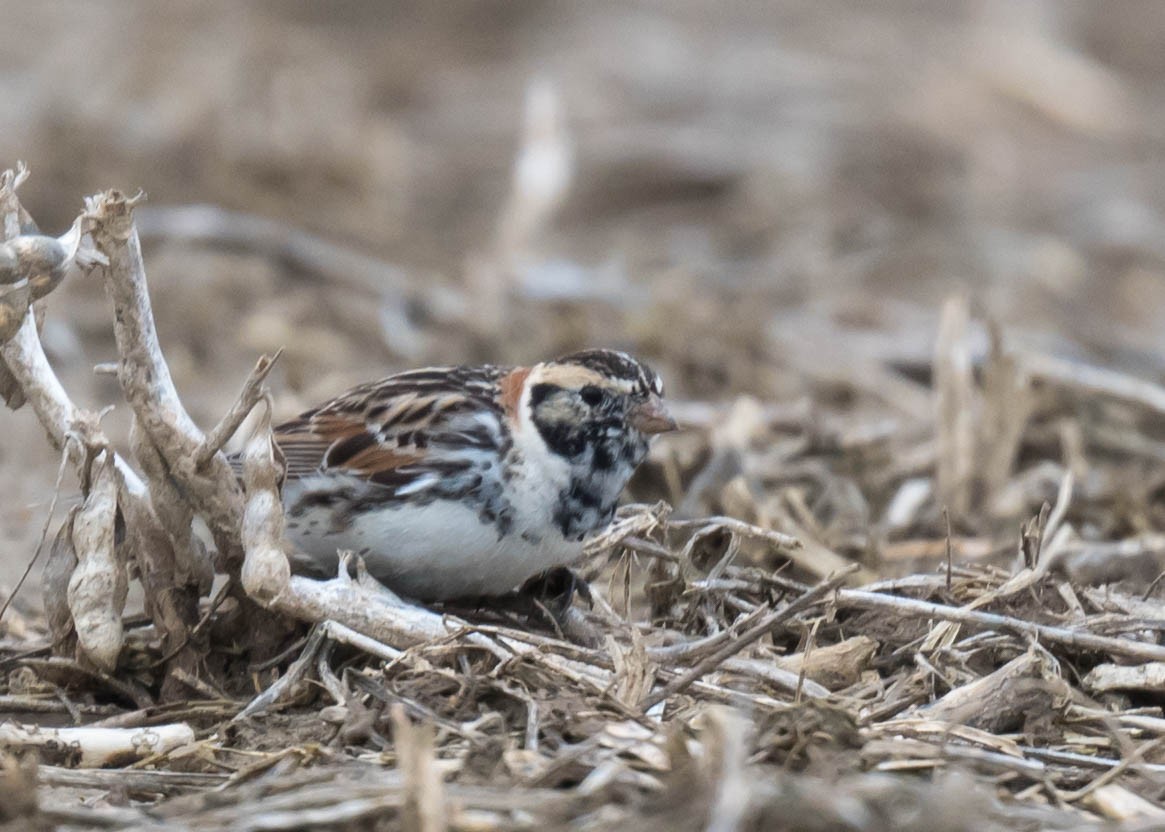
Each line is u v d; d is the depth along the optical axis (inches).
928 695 342.3
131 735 320.8
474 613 384.8
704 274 778.8
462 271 747.4
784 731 297.3
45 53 906.1
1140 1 1133.7
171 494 344.8
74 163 774.5
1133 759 305.3
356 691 330.0
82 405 581.9
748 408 528.7
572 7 1138.7
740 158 922.7
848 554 454.0
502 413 368.8
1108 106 1005.8
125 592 344.2
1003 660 356.8
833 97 993.5
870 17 1122.0
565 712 311.4
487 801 274.4
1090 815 292.2
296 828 273.6
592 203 891.4
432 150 944.3
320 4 1110.4
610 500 375.6
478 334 674.2
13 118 806.5
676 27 1092.5
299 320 674.8
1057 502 475.8
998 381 502.6
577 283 723.4
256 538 335.6
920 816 262.4
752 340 663.1
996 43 1053.8
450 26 1107.9
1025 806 289.0
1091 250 852.6
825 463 521.0
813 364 650.8
